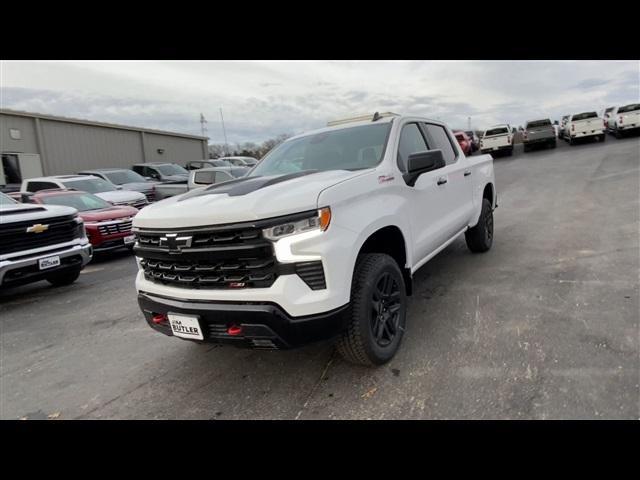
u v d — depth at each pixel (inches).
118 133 1048.2
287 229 99.5
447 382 112.3
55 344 172.4
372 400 108.6
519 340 129.3
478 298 165.5
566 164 636.7
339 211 107.0
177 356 148.6
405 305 132.6
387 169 132.9
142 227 118.5
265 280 100.8
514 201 384.5
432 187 157.2
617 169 497.7
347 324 107.2
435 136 183.5
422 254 151.2
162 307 115.2
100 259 368.2
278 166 156.6
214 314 104.1
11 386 139.4
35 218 230.8
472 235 219.5
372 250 130.3
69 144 921.5
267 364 134.1
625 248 205.3
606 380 105.0
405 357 126.8
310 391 116.1
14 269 220.5
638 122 911.7
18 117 818.2
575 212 303.1
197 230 104.8
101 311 210.8
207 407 114.7
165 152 1209.4
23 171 802.2
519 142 1493.6
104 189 514.3
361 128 157.2
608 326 131.3
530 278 180.5
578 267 187.0
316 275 102.1
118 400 123.6
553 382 106.7
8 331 194.2
